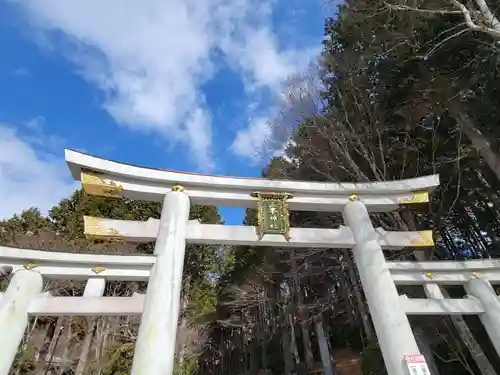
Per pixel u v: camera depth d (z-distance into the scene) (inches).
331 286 820.0
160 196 252.4
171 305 195.8
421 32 443.2
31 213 673.0
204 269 850.8
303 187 273.6
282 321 885.8
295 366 773.9
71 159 228.5
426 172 498.6
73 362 526.3
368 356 492.4
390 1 445.7
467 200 539.5
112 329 550.0
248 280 889.5
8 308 187.6
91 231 221.1
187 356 664.4
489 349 415.8
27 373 476.7
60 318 552.4
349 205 276.7
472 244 629.0
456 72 439.2
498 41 331.9
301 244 255.0
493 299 245.1
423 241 269.1
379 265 243.9
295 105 527.5
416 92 476.1
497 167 426.0
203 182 256.4
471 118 461.4
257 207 261.3
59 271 210.1
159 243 221.5
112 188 238.8
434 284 257.3
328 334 779.4
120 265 214.5
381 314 223.9
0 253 200.8
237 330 1151.6
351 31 526.0
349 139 482.0
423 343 399.9
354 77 519.8
